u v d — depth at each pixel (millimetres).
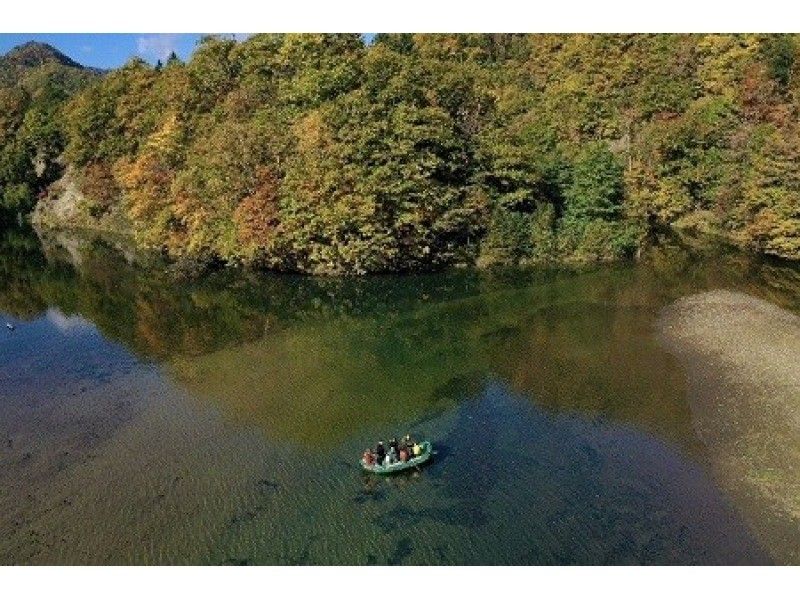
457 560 29031
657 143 92125
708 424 39625
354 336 56438
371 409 42906
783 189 77062
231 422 41188
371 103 74500
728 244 86750
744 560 28688
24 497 33781
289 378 47750
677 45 111188
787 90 95188
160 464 36469
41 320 62688
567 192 82688
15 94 141375
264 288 72625
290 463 36594
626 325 56969
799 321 55062
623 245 80188
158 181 87312
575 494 33562
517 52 141000
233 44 103750
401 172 71750
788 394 42125
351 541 30312
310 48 93500
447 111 80625
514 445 38312
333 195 70875
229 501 33219
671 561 28750
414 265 77062
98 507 32844
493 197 80812
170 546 30047
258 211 74500
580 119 104125
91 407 43219
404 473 35562
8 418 41906
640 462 36219
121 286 76125
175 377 47938
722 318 56469
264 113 86250
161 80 109688
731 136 92188
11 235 113875
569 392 44719
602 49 114625
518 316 60531
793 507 31844
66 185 124562
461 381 46875
